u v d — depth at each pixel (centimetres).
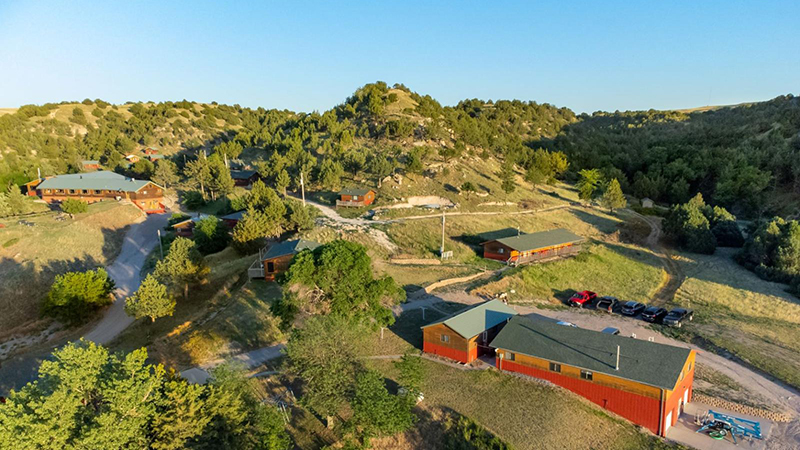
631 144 16775
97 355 2447
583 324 5128
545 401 3388
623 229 9450
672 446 3006
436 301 5453
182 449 2284
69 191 9806
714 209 9769
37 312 5488
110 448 2119
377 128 13450
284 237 7394
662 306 6003
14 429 2086
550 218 9581
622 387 3256
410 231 7875
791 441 3089
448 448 3025
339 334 3206
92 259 6875
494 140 13938
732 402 3566
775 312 5772
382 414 2906
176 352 4150
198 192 10300
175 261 5347
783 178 12069
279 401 3491
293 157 11694
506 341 3872
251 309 4838
